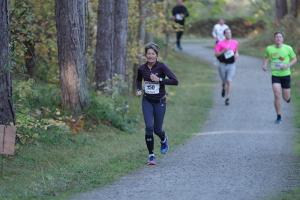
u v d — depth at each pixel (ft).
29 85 91.45
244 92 153.48
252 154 82.94
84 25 95.35
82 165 74.28
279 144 91.30
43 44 111.45
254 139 96.37
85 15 98.89
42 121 83.92
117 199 59.00
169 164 76.74
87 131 93.86
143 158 80.89
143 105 76.84
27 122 79.82
